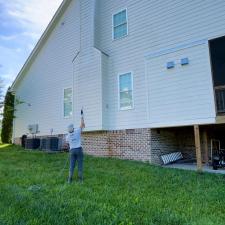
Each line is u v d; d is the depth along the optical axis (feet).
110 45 42.63
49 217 13.76
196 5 33.60
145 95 36.88
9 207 15.24
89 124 41.68
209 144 37.22
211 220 14.40
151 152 35.40
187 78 32.86
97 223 13.21
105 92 41.19
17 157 39.04
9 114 66.28
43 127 53.11
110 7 43.78
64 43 50.34
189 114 32.04
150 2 38.37
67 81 48.29
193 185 22.52
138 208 15.83
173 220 13.99
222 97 29.68
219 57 30.83
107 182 23.02
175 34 34.99
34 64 57.98
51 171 28.02
